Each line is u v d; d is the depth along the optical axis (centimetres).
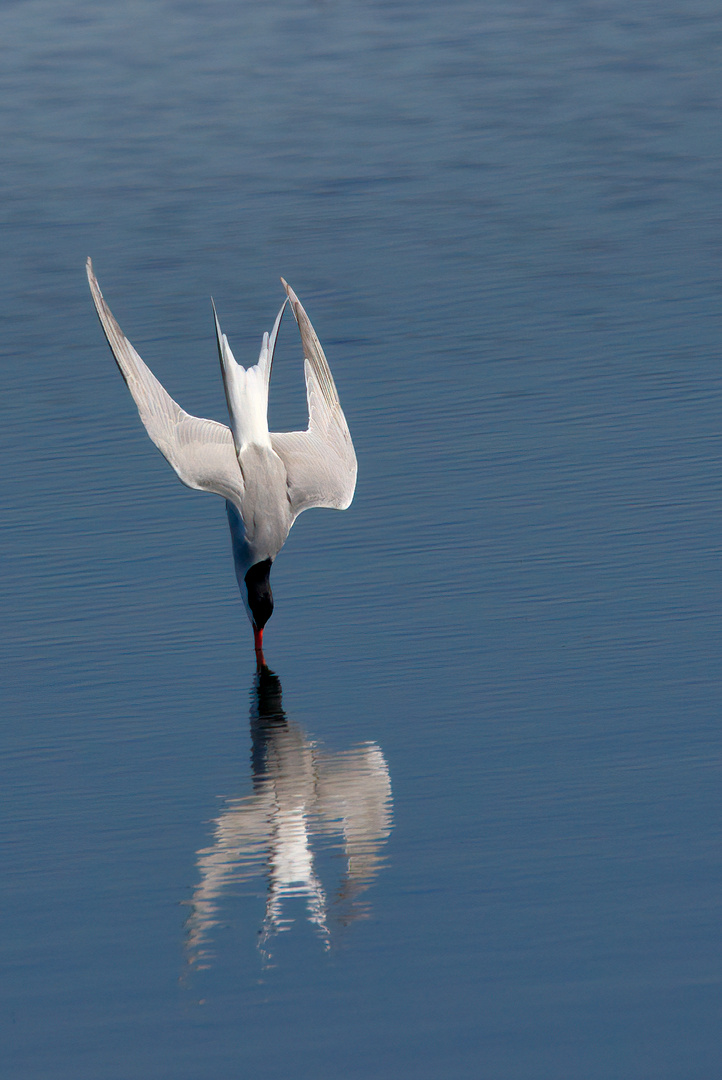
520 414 1833
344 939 957
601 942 936
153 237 2572
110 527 1630
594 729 1207
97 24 4103
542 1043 849
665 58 3459
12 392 2005
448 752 1189
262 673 1336
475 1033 862
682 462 1672
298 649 1376
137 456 1805
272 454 1336
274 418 1894
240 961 945
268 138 3081
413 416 1850
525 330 2098
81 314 2273
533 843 1054
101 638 1413
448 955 934
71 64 3719
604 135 2964
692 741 1178
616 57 3497
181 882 1036
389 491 1667
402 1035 863
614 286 2238
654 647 1327
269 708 1276
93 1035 880
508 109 3170
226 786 1162
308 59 3641
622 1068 827
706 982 891
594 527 1548
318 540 1578
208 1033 876
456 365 1997
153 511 1662
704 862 1016
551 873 1016
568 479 1658
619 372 1936
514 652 1339
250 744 1222
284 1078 835
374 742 1215
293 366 2053
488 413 1844
